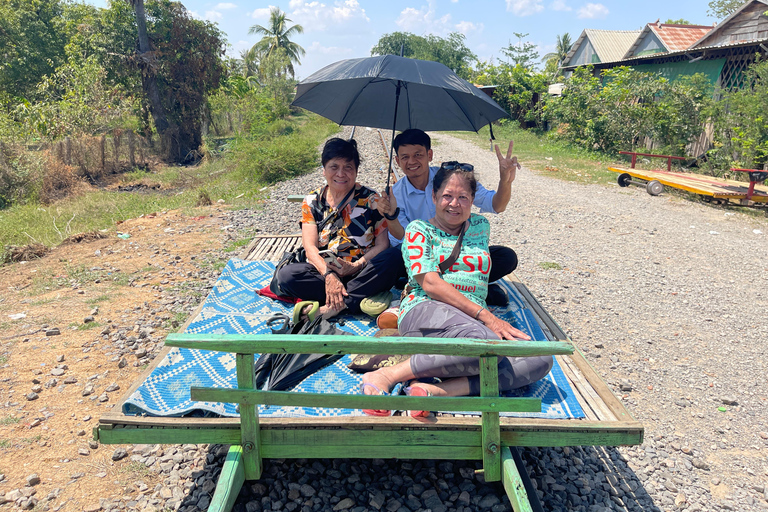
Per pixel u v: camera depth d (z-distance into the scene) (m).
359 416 2.45
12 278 6.40
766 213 10.09
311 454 2.45
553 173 14.65
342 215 3.60
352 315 3.54
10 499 2.84
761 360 4.68
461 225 3.04
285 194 11.39
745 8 16.67
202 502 2.81
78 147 17.80
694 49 16.11
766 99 12.60
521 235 8.43
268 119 30.92
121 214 10.83
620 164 16.11
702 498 3.10
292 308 3.70
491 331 2.60
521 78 27.50
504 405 2.31
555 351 2.25
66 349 4.52
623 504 3.01
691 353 4.79
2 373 4.12
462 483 2.88
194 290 5.90
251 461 2.41
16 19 30.50
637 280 6.53
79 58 25.31
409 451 2.45
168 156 23.97
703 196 11.50
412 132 3.64
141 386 2.68
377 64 3.08
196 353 3.07
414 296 2.98
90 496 2.88
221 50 27.41
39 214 10.95
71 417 3.60
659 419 3.85
